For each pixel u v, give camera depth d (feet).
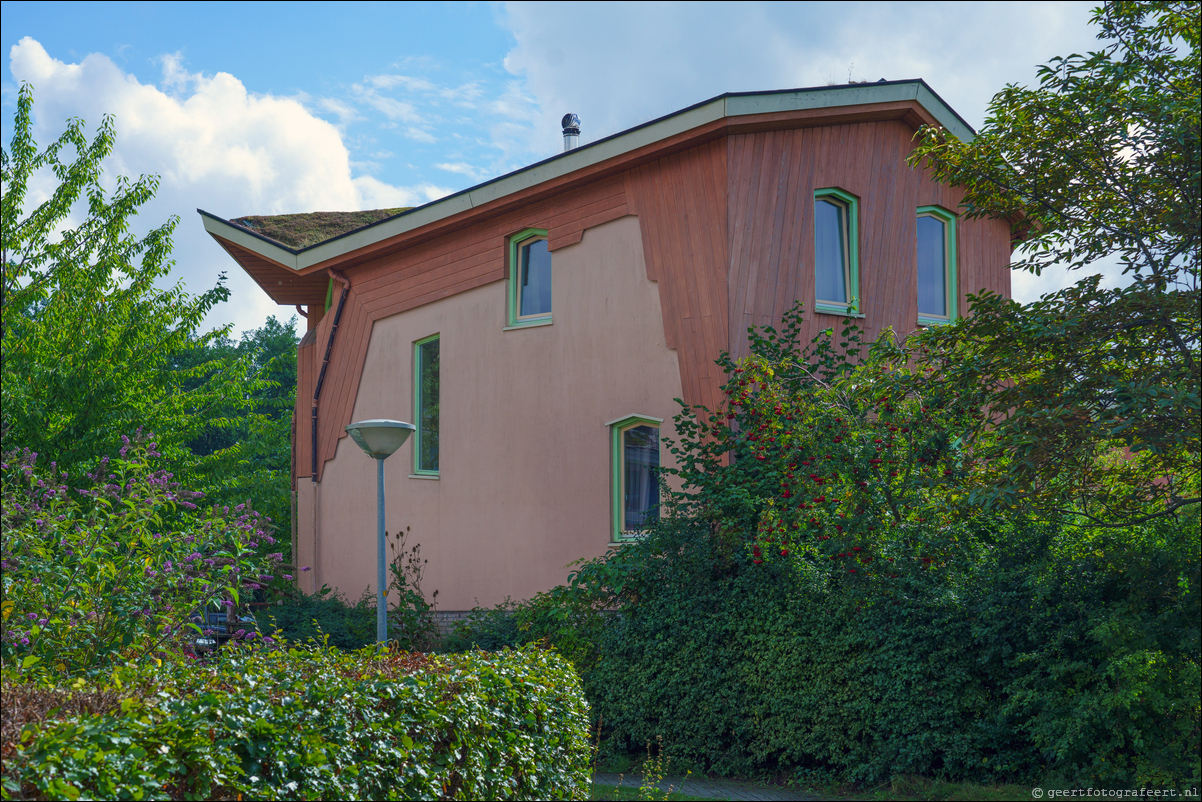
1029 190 25.34
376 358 48.49
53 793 9.08
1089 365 22.35
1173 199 22.93
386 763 14.10
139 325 42.93
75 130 42.88
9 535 16.03
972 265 42.14
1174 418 20.76
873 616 25.61
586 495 38.47
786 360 31.96
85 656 15.93
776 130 35.86
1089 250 24.56
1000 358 23.27
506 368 42.04
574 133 48.29
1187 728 21.20
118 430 41.34
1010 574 23.94
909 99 37.65
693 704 28.12
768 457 29.48
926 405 24.86
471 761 16.12
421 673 16.43
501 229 42.68
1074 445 21.88
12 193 41.75
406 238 45.85
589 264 39.32
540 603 32.50
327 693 13.52
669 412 35.94
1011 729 23.80
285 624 39.86
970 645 24.47
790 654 26.48
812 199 36.65
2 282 40.45
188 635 17.92
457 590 43.06
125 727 10.44
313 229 56.13
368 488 48.37
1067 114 23.82
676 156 36.42
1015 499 21.71
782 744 26.45
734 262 34.37
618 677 29.60
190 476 47.80
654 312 36.81
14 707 11.24
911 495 25.40
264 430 85.66
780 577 27.58
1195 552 21.93
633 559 30.60
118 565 17.33
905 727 24.62
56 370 39.99
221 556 18.61
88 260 43.91
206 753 10.85
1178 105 21.58
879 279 38.40
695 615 28.58
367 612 41.96
